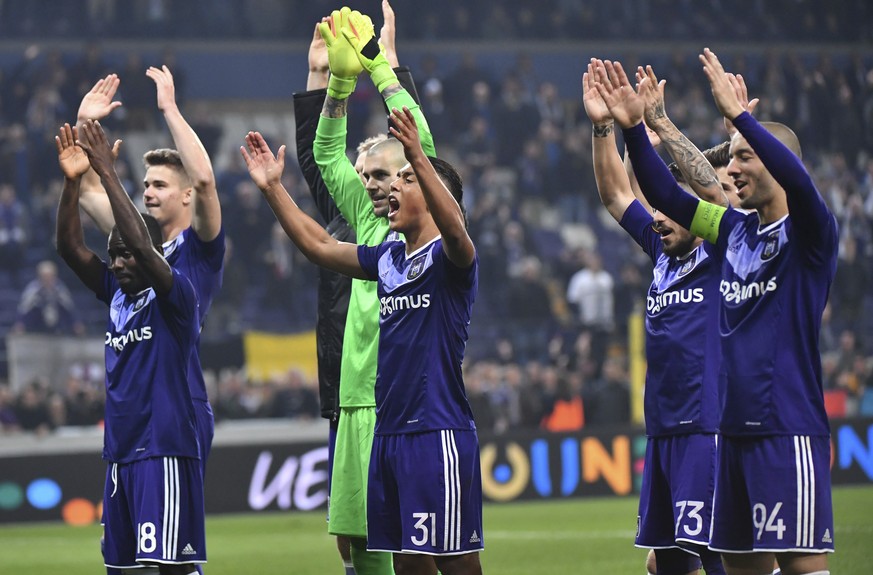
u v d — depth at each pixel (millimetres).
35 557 20109
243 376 31312
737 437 8844
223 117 50344
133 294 10664
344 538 12445
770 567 9070
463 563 9539
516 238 40500
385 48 12352
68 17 49156
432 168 8938
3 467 26172
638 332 32188
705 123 46750
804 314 8664
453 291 9414
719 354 10375
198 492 10594
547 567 17375
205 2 50781
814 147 45594
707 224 9227
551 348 33562
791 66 46781
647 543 10750
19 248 39219
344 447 11211
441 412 9391
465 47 51875
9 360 30328
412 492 9359
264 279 39188
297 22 51438
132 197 41875
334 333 12156
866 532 19281
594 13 52656
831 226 8570
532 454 28344
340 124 11438
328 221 12398
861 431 29031
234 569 18047
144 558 10219
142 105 44750
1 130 42188
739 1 52406
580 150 46656
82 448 26672
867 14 52312
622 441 28922
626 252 42188
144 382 10477
